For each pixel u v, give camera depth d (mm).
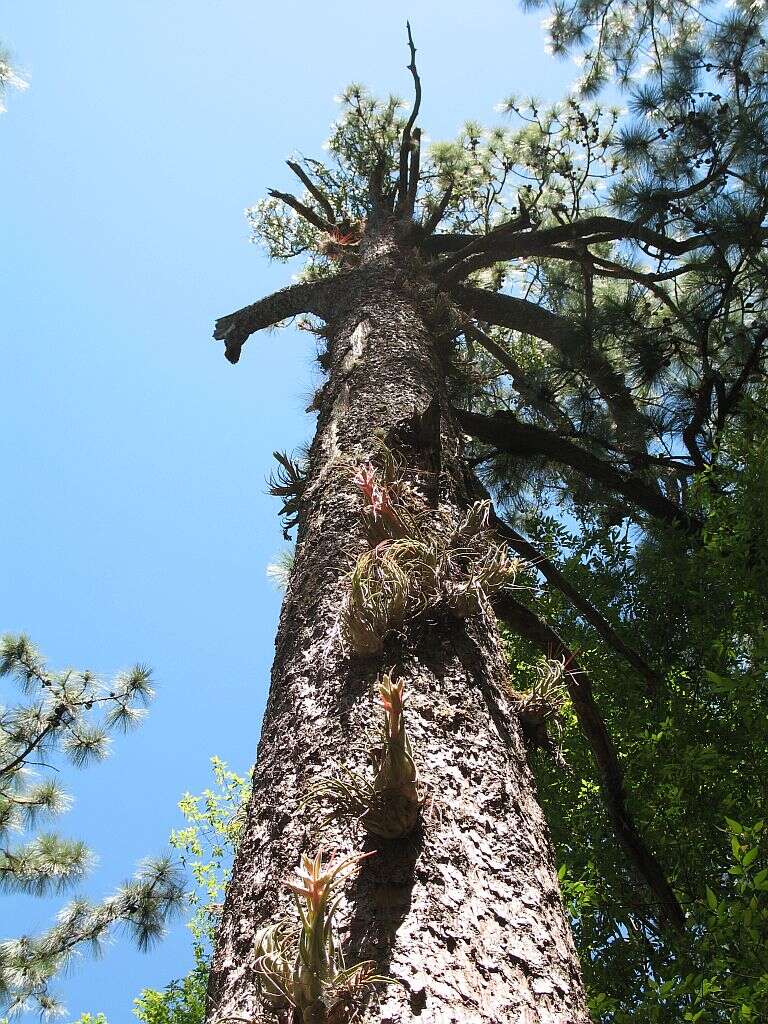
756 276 7004
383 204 8672
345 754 2152
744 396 5969
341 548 3020
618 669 5625
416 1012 1473
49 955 7781
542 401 7191
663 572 5863
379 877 1776
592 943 4633
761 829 3754
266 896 1892
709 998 3508
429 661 2453
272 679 2844
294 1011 1380
